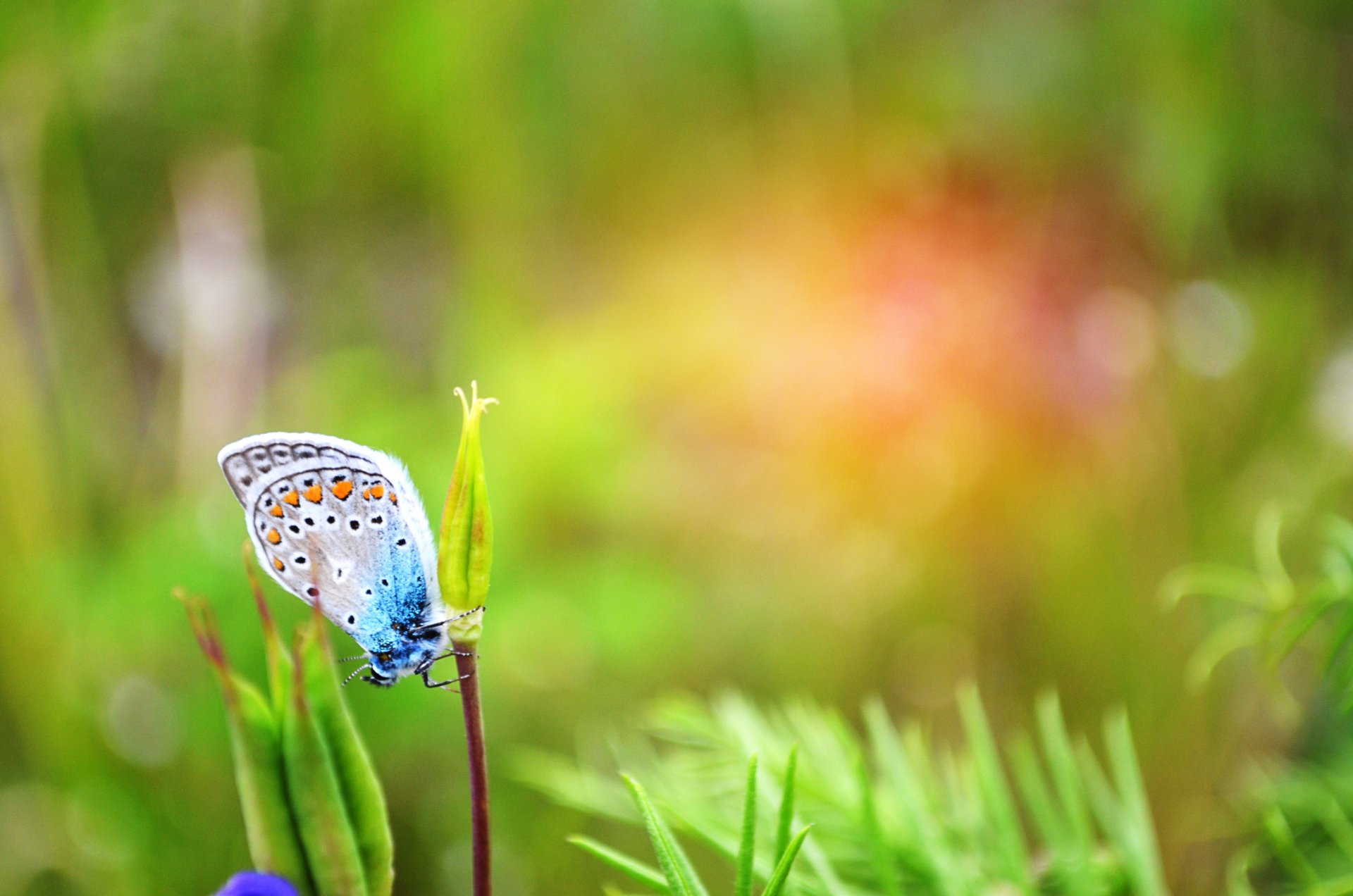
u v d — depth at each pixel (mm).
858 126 475
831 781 232
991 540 476
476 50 452
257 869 200
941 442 493
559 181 482
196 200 457
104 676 403
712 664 490
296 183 471
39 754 401
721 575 514
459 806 443
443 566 205
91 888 400
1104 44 435
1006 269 477
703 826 226
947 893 221
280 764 200
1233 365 433
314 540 229
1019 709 449
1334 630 225
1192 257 438
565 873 439
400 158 472
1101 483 454
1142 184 435
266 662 380
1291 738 283
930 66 460
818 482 513
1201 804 315
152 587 387
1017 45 446
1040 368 470
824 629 505
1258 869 265
